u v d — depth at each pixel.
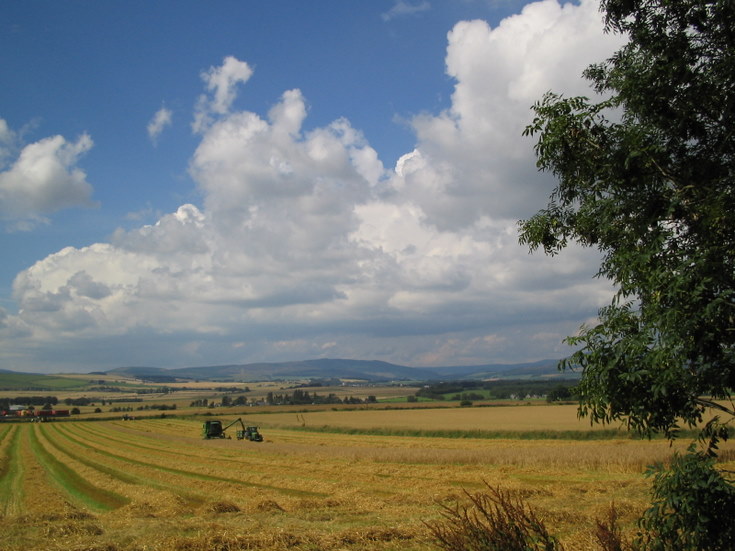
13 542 11.91
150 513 16.02
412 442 46.22
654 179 6.10
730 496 5.34
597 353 5.87
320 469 27.77
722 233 5.54
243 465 31.08
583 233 7.31
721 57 5.89
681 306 5.23
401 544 10.91
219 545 10.85
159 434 66.44
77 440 56.34
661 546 5.80
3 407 140.50
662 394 5.48
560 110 6.56
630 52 6.44
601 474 21.88
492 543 5.94
